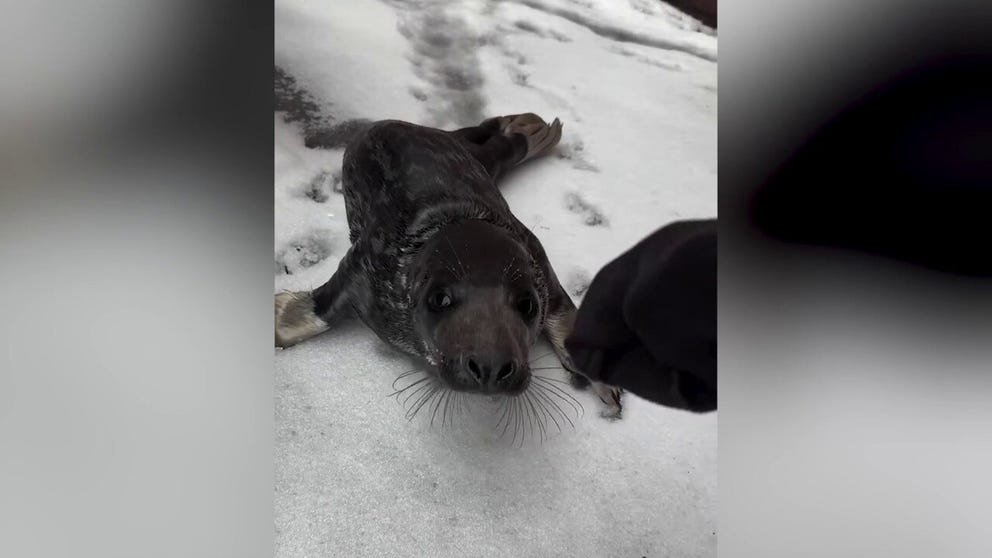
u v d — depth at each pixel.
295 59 0.92
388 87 0.95
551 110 0.98
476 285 0.74
